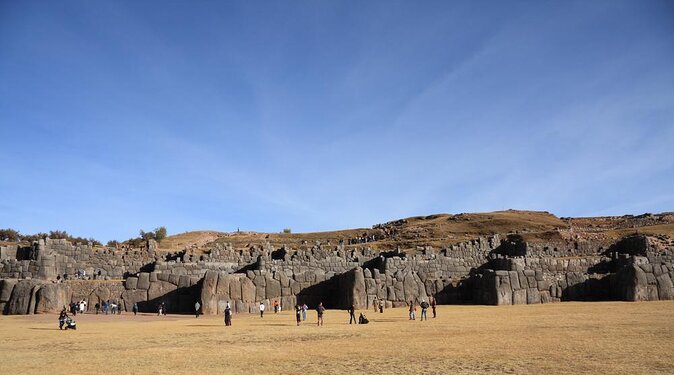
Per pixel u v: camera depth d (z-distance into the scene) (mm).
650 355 21703
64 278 56750
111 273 61906
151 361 22688
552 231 100500
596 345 24438
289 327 36344
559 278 54781
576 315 38750
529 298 52750
